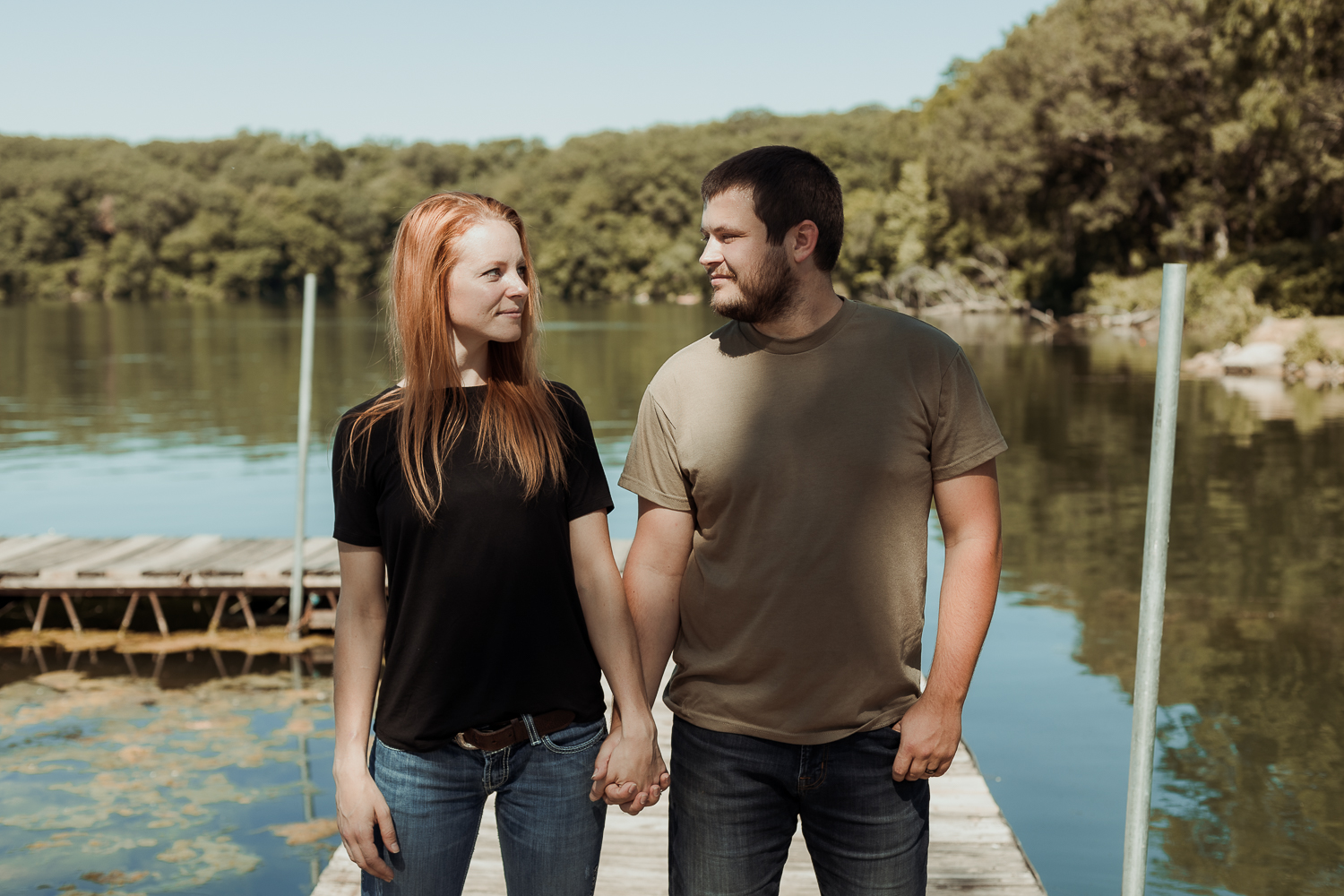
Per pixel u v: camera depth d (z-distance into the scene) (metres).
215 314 66.50
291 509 11.16
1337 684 5.87
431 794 1.83
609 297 89.69
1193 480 11.96
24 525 10.41
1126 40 33.97
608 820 3.71
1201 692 5.75
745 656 1.93
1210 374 23.97
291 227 89.81
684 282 85.19
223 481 12.81
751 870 2.00
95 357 33.03
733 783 1.96
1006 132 37.72
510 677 1.83
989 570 1.91
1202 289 31.44
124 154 107.94
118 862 4.20
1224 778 4.68
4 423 18.19
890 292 53.28
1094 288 40.75
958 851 3.43
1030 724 5.30
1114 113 34.69
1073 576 8.10
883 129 65.31
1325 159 26.50
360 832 1.81
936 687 1.87
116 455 14.81
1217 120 33.50
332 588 7.41
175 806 4.70
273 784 4.95
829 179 1.92
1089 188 39.94
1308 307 28.38
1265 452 13.71
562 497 1.88
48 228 89.75
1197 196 35.41
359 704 1.86
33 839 4.39
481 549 1.80
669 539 2.04
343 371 28.11
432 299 1.80
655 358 30.45
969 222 46.09
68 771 5.10
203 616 7.73
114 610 7.89
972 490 1.92
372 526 1.86
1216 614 7.19
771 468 1.90
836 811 1.95
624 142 99.25
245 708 6.00
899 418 1.89
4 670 6.69
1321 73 26.27
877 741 1.92
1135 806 1.90
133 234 92.19
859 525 1.89
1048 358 27.94
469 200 1.85
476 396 1.85
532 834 1.88
